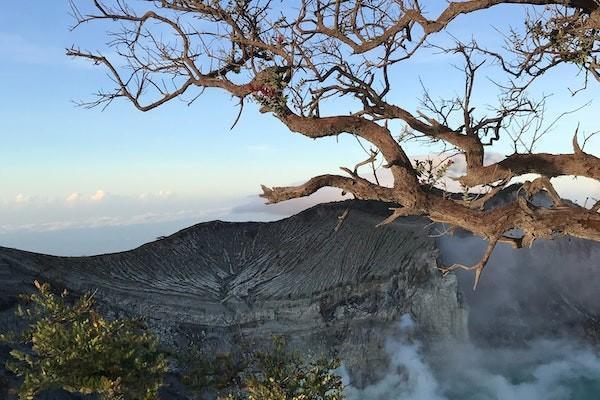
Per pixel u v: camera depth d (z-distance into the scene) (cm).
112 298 6412
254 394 1526
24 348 2928
